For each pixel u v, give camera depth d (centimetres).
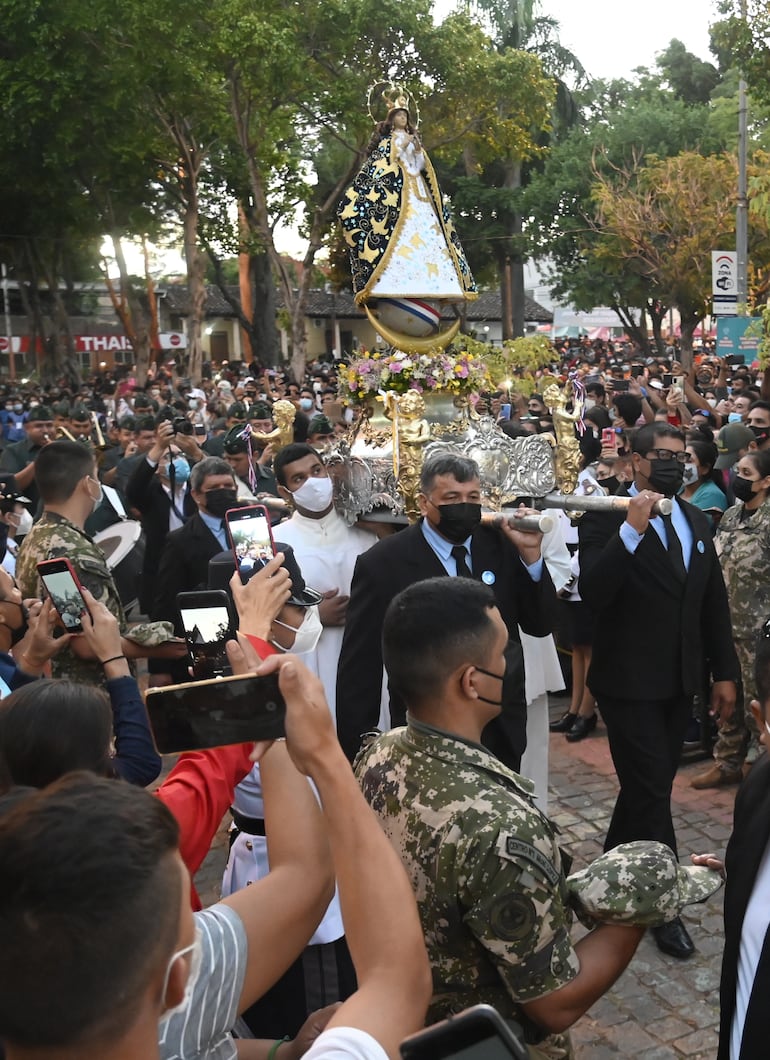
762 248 3000
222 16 1952
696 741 644
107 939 106
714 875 211
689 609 428
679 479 439
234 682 162
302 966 315
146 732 269
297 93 2144
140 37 2083
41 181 2823
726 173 3016
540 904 189
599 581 425
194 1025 146
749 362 1795
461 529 365
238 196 3114
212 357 5453
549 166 3462
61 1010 104
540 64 2345
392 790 211
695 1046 355
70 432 934
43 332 4084
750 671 542
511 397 1260
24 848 109
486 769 207
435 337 506
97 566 390
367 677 370
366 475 448
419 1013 140
